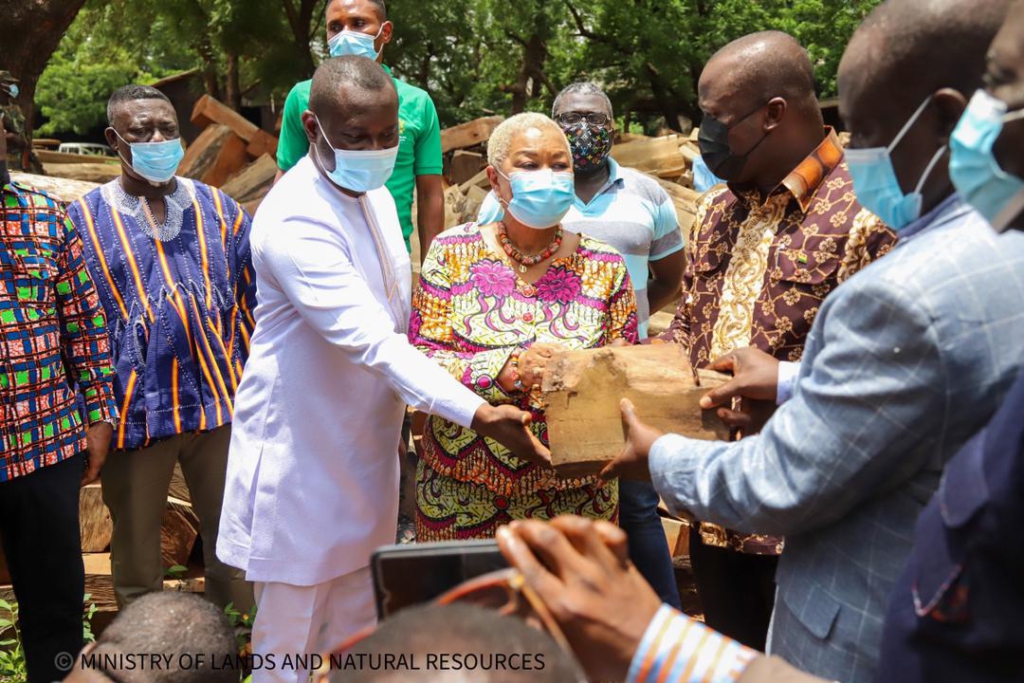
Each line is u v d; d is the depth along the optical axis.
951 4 1.61
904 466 1.62
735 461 1.77
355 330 2.69
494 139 2.92
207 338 3.78
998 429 1.32
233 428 2.94
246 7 15.41
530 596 1.25
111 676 1.69
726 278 2.64
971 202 1.40
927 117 1.66
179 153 3.73
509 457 2.80
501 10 16.48
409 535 4.56
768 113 2.44
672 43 17.38
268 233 2.76
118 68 30.23
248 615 3.90
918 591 1.40
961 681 1.35
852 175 1.79
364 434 2.87
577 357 2.29
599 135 3.92
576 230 3.91
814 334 1.75
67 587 3.20
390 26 4.44
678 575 4.34
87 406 3.32
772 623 1.91
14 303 3.02
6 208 3.05
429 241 4.54
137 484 3.73
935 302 1.51
